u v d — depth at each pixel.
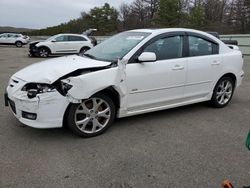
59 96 3.90
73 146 3.98
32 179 3.17
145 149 3.93
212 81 5.56
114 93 4.39
